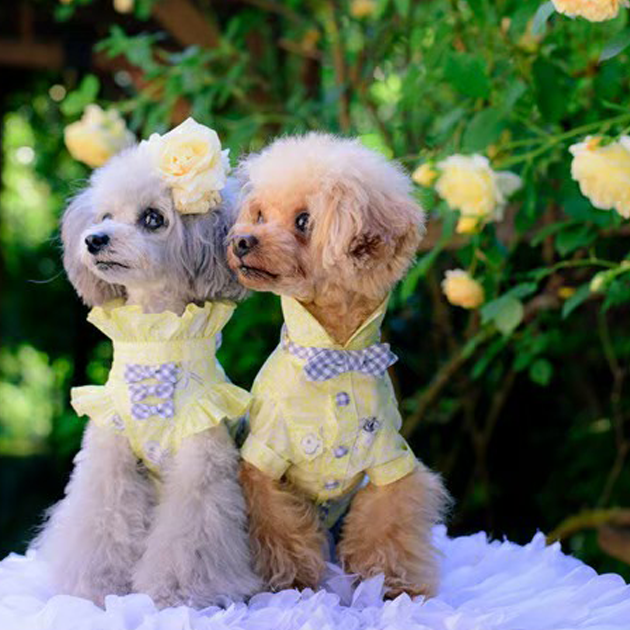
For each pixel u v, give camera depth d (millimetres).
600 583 1063
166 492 1014
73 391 1050
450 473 2023
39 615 949
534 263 1586
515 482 2057
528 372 1949
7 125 2932
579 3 1080
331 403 1019
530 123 1302
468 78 1257
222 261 1034
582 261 1295
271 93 1810
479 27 1363
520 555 1155
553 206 1458
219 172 1021
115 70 1984
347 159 997
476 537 1227
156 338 1023
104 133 1466
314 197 986
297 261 987
